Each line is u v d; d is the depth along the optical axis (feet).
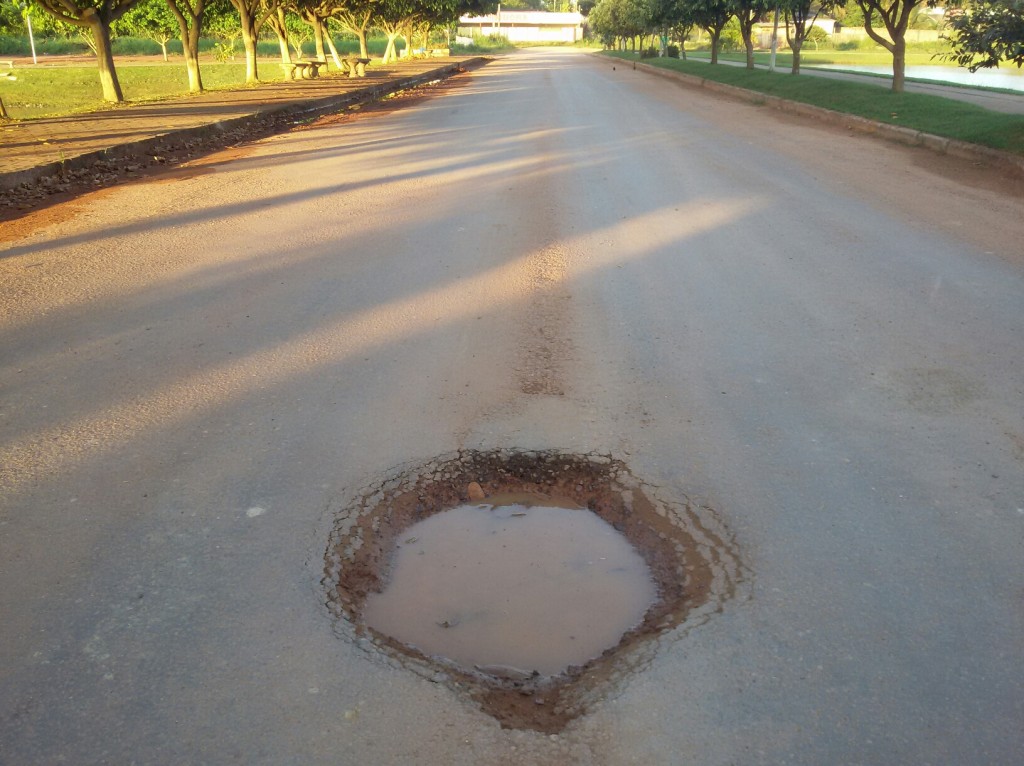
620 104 67.46
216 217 27.12
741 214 26.25
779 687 7.57
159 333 16.69
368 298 18.75
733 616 8.55
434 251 22.59
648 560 9.74
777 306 17.81
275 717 7.25
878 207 26.99
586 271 20.62
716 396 13.64
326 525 10.23
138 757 6.86
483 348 15.79
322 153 42.16
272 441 12.28
